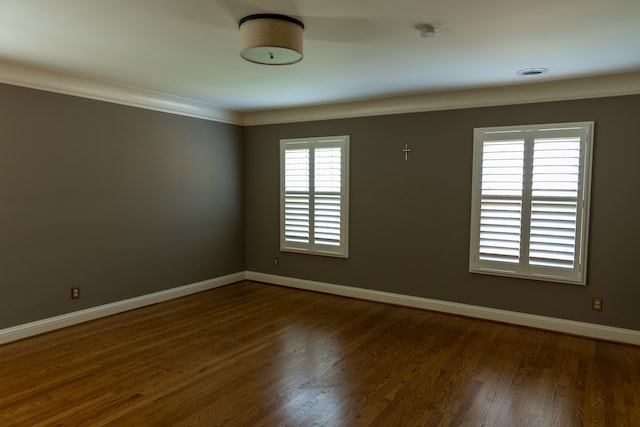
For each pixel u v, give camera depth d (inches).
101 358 128.9
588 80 142.8
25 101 141.5
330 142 200.5
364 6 88.4
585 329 149.2
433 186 176.7
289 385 112.4
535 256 155.6
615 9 88.3
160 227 188.9
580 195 146.5
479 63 128.3
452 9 89.4
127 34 105.3
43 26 100.1
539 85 151.0
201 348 137.7
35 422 93.6
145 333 151.2
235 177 226.8
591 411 100.0
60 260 153.4
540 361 128.5
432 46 113.3
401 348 138.7
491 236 163.9
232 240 227.3
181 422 94.3
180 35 106.4
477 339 147.0
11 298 140.7
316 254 210.5
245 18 95.3
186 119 198.1
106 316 168.9
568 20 94.7
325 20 96.5
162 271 191.0
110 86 162.2
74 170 156.1
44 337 145.7
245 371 120.7
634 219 140.2
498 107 160.9
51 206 150.0
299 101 191.8
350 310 181.5
